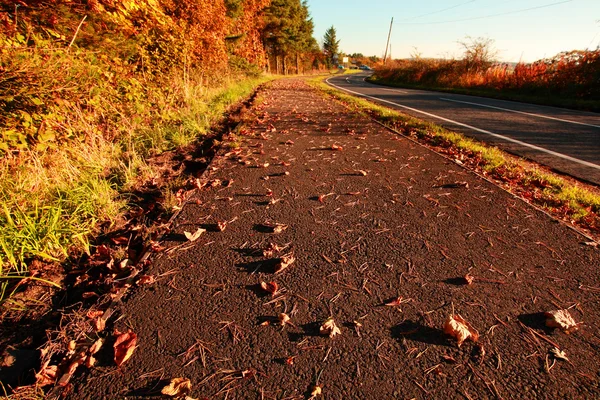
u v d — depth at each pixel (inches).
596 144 244.4
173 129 233.9
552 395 58.2
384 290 83.8
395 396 58.0
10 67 128.8
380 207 129.4
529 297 81.5
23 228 97.0
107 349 68.1
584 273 90.4
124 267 94.8
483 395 58.1
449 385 59.9
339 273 90.4
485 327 72.8
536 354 66.3
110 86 201.8
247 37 974.4
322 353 66.5
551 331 71.8
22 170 129.0
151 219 124.3
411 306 78.6
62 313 79.6
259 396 57.9
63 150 154.9
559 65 611.8
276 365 64.0
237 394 58.2
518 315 76.0
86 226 113.7
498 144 244.4
